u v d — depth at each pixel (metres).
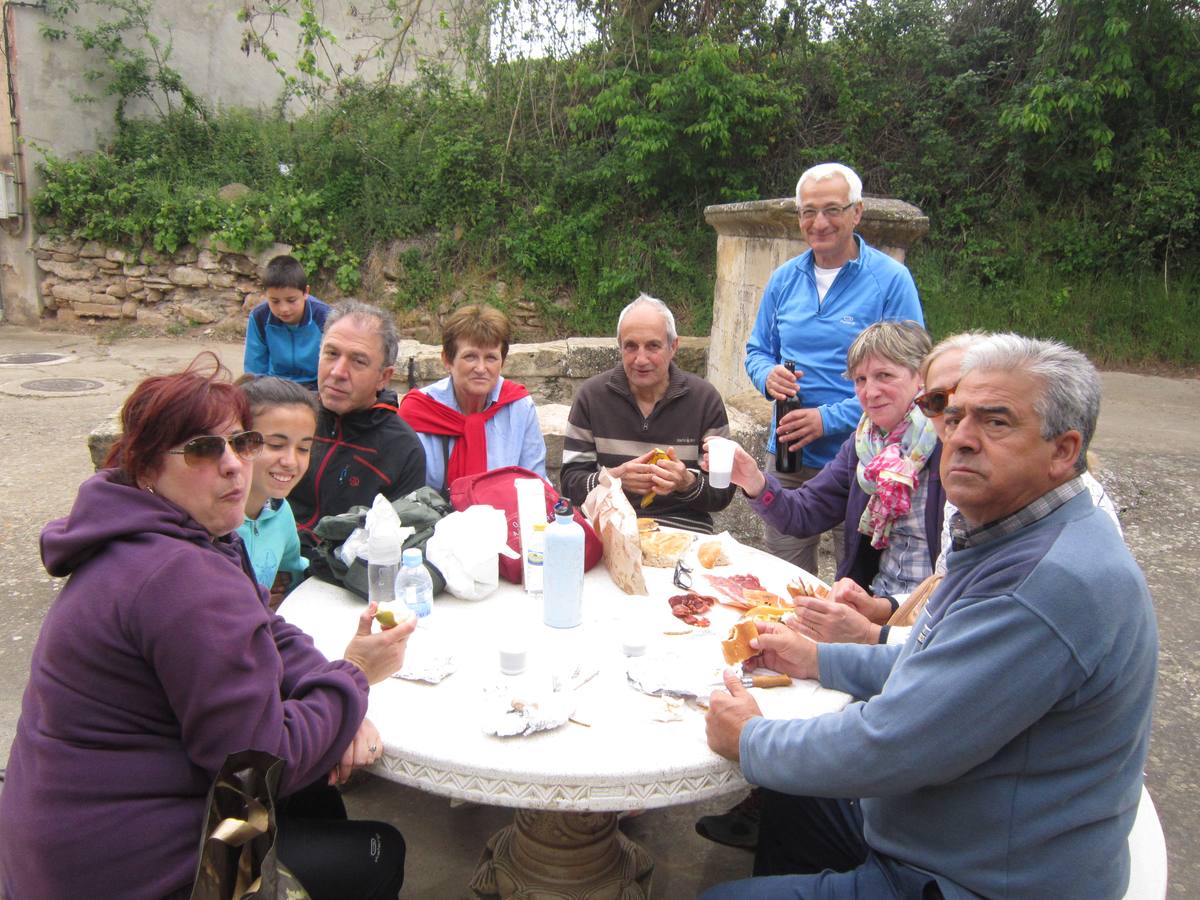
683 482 2.75
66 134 11.18
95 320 11.16
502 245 10.44
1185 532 4.80
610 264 10.12
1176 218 9.40
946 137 10.09
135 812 1.33
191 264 10.82
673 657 1.82
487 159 10.41
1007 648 1.32
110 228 10.73
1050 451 1.37
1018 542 1.40
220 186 11.15
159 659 1.30
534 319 10.32
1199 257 9.62
